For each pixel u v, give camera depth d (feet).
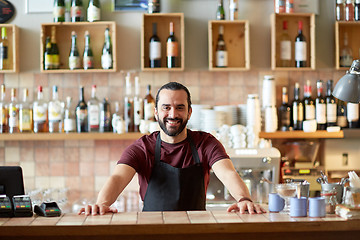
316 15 15.14
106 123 14.61
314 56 14.64
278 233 7.43
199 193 9.14
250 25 15.07
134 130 14.64
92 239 7.34
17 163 15.30
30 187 15.25
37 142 15.28
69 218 7.54
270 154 13.23
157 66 14.55
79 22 14.52
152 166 9.23
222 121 14.08
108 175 15.29
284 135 14.23
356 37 15.20
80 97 14.80
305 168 14.25
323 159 14.80
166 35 14.96
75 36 14.73
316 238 7.48
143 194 9.41
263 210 7.90
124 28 15.05
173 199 9.04
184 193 9.07
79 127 14.43
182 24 14.58
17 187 8.30
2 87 14.85
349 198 7.58
